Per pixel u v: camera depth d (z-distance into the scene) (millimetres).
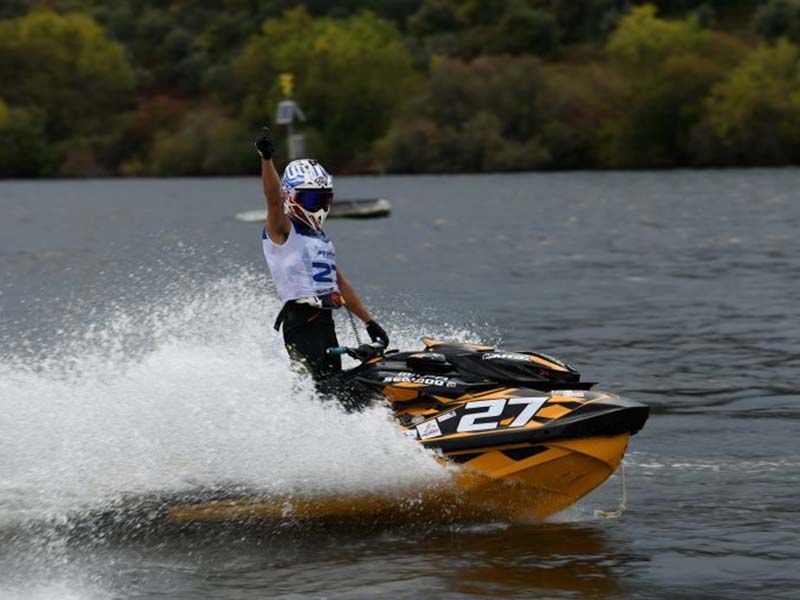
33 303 66188
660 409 38812
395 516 27062
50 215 194125
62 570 23719
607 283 80125
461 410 26641
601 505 28297
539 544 25250
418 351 28469
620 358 48938
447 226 151375
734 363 47188
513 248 114688
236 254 100500
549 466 25938
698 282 79188
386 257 106750
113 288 71750
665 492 29188
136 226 161375
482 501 26672
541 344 52875
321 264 28109
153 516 26625
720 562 23766
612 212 170250
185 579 23234
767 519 26656
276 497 26891
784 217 148875
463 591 22219
